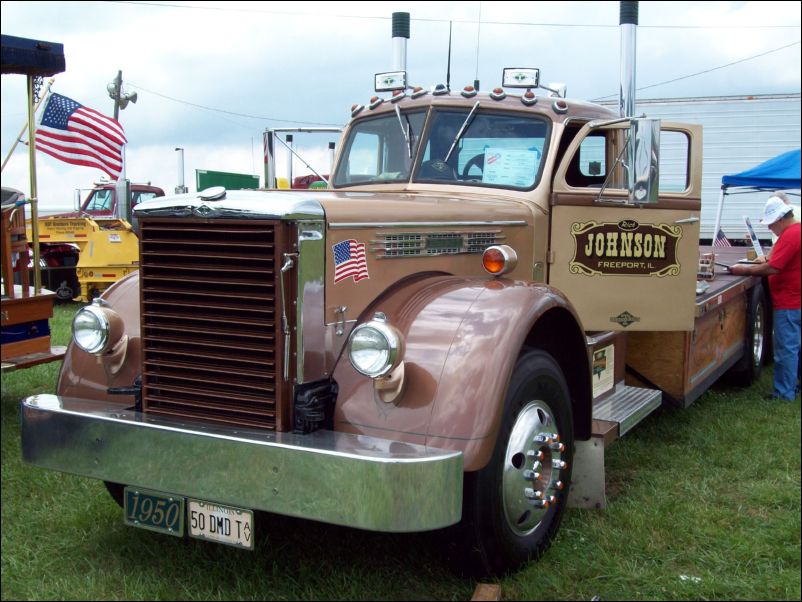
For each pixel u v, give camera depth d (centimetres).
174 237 305
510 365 288
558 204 414
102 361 340
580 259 421
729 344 634
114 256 1285
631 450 485
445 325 299
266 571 323
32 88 562
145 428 290
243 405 298
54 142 820
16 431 522
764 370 775
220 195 295
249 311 293
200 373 306
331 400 294
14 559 334
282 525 363
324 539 349
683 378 505
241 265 292
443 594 306
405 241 331
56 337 873
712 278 638
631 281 433
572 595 305
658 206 436
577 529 361
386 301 319
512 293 316
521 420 314
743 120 1349
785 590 308
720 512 383
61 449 309
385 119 470
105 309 338
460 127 444
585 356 362
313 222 290
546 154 422
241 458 273
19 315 549
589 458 382
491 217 379
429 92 464
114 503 395
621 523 369
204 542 351
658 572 323
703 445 496
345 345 303
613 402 439
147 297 314
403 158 452
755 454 478
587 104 457
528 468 315
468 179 434
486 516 297
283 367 287
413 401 283
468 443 272
